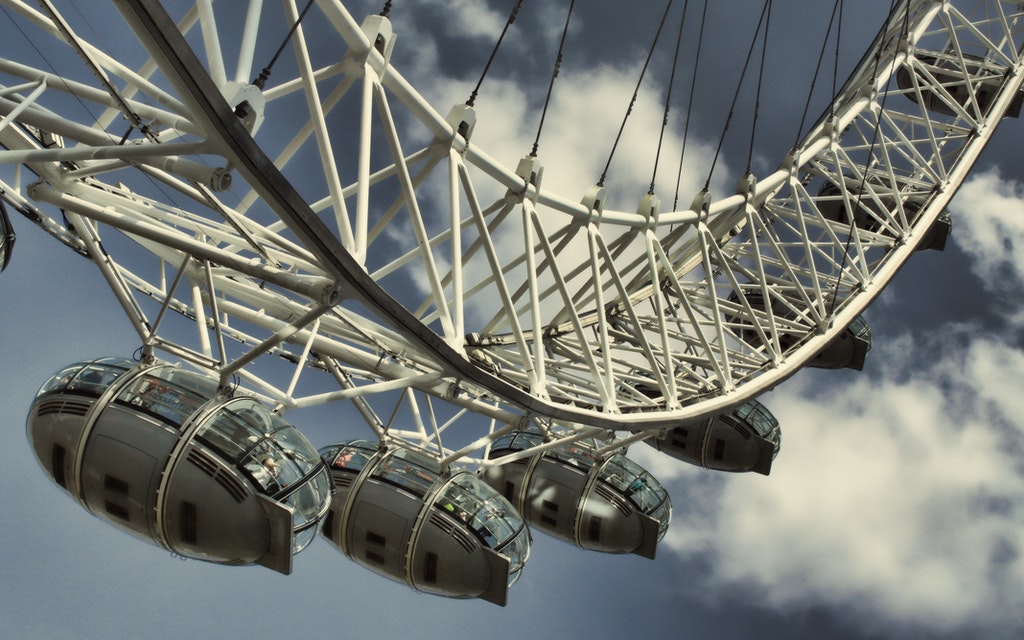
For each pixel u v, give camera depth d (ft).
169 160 48.88
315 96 51.67
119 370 67.41
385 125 59.47
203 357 70.95
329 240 51.70
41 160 44.80
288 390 73.10
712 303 97.76
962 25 136.77
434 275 64.49
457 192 65.98
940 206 126.62
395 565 82.33
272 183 46.50
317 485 70.54
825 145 114.21
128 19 38.04
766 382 102.53
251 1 47.21
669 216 92.27
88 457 64.69
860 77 127.03
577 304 96.12
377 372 85.46
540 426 95.66
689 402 100.99
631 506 98.27
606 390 82.48
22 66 50.06
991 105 136.67
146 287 80.89
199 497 64.69
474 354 87.40
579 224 82.48
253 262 57.06
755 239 102.99
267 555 67.56
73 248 66.13
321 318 82.94
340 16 54.29
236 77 46.39
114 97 45.27
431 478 84.17
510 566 83.61
